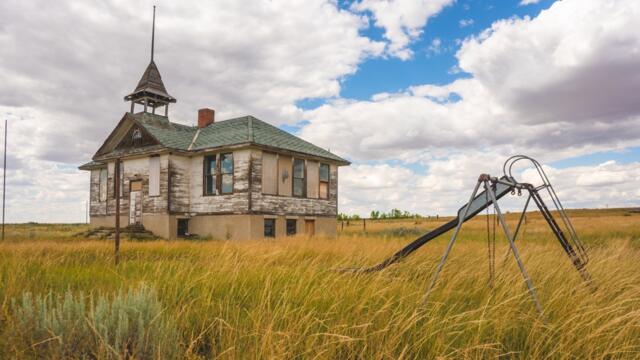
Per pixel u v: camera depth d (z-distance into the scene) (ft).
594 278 20.48
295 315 14.66
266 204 76.07
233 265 24.21
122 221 87.51
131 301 13.60
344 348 12.80
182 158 81.41
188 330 14.55
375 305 16.05
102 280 22.26
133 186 86.02
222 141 79.10
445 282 22.21
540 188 20.38
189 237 78.89
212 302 16.76
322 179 90.38
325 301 16.87
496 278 20.40
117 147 90.48
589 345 12.71
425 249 35.42
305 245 39.19
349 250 35.99
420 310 15.57
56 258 31.53
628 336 13.15
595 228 112.27
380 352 12.12
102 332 12.18
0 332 13.42
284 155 80.94
